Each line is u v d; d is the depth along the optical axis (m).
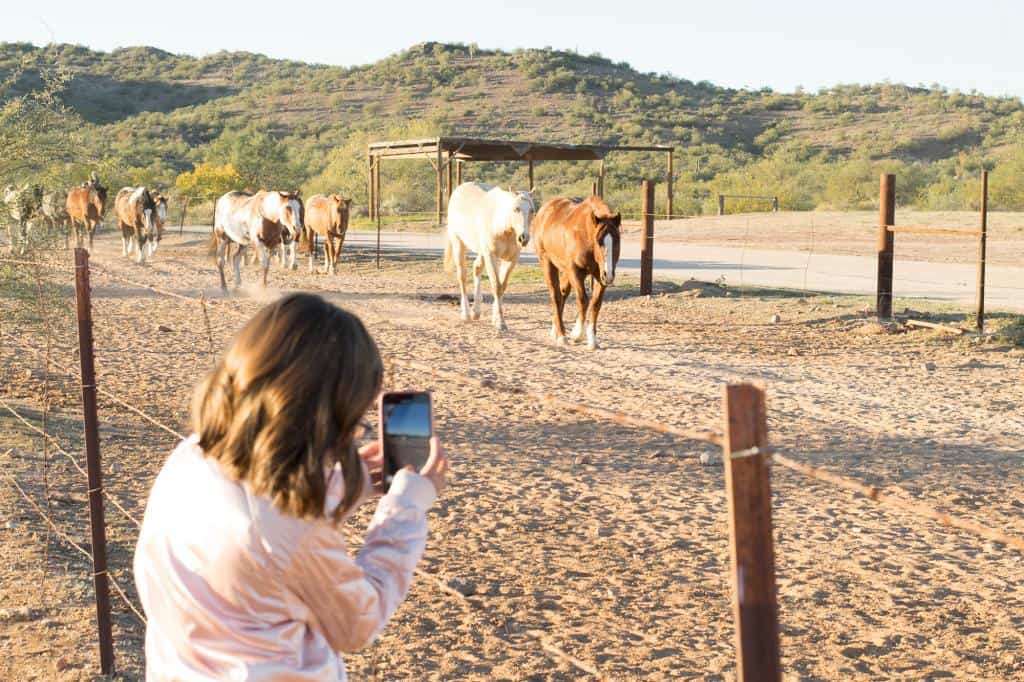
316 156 92.06
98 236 35.47
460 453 8.39
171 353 12.81
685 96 126.19
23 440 7.98
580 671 4.52
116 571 5.61
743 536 1.75
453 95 122.69
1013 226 31.92
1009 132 95.19
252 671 1.70
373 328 15.17
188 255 29.39
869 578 5.73
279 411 1.64
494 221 14.66
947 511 6.93
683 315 16.69
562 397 10.62
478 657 4.66
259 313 1.73
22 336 12.64
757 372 11.95
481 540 6.29
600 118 109.81
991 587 5.61
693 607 5.28
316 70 154.00
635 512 6.87
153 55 164.75
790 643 4.89
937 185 49.09
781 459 1.80
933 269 23.05
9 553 5.65
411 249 31.06
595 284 14.06
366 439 7.61
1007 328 14.14
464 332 15.03
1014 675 4.53
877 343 13.77
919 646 4.86
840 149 99.62
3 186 10.93
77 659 4.53
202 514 1.70
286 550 1.67
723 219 40.09
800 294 18.42
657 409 10.08
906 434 9.10
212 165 53.59
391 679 4.43
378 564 1.82
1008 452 8.48
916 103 114.19
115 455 7.89
